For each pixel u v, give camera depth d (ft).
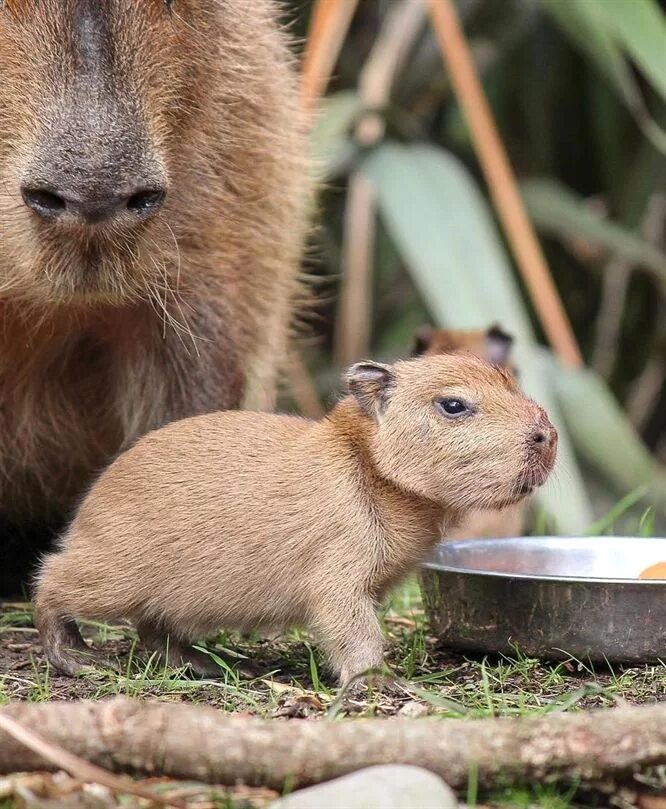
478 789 15.71
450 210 37.35
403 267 49.03
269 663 22.13
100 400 28.04
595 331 51.62
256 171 27.48
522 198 44.60
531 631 21.63
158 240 23.76
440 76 47.88
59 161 20.93
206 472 20.81
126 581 20.94
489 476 19.90
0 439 27.84
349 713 18.95
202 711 15.99
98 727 15.81
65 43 21.67
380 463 20.16
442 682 20.95
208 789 15.78
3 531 29.53
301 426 21.30
